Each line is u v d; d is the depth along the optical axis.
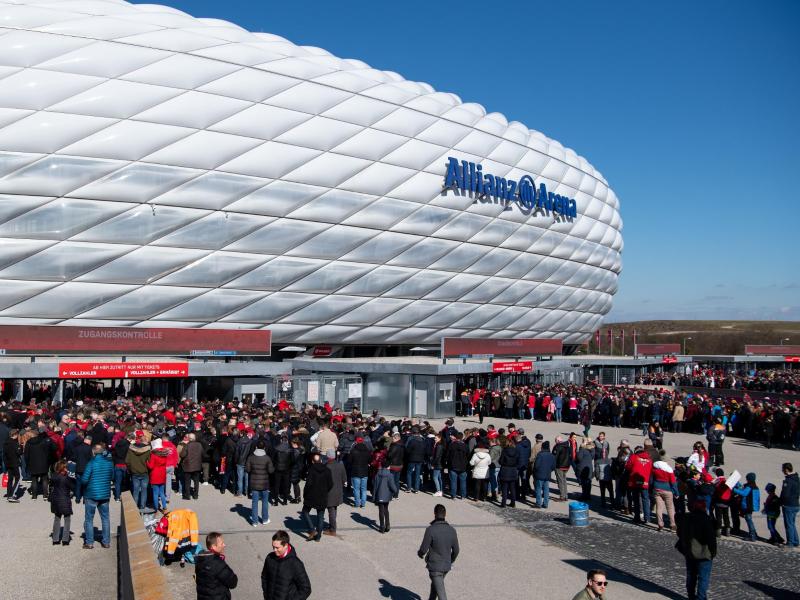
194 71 30.94
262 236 33.25
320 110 34.41
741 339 151.62
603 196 55.06
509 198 43.69
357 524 13.31
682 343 151.38
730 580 10.89
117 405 22.23
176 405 23.78
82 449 14.10
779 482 19.27
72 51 28.50
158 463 13.27
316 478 12.02
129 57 29.56
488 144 42.50
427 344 43.56
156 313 31.69
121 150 29.27
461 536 12.73
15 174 27.45
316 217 34.62
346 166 35.25
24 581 9.56
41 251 28.42
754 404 31.64
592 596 6.88
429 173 38.81
